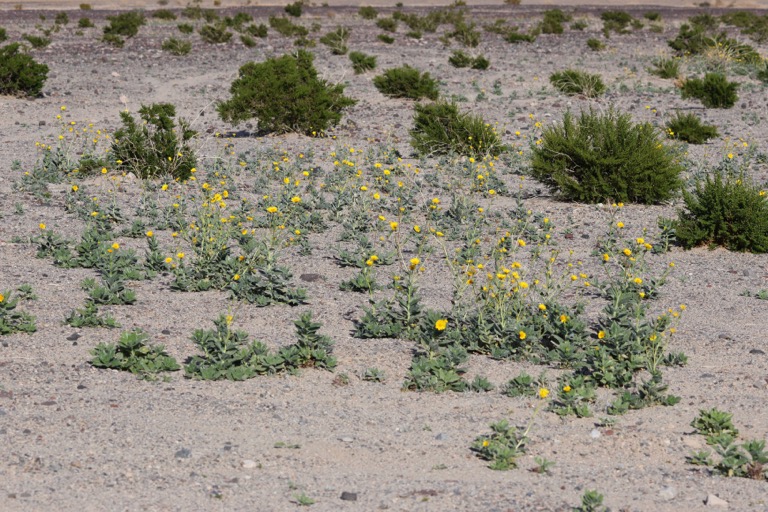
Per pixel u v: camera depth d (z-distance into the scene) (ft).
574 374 31.27
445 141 77.10
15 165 66.54
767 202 52.21
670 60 137.69
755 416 28.32
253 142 80.84
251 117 85.25
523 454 25.48
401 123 92.73
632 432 27.04
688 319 38.04
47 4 265.95
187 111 98.02
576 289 42.39
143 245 47.93
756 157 76.48
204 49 152.66
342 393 29.71
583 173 62.08
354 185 59.41
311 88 85.46
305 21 213.46
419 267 44.21
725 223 50.06
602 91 110.93
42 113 93.56
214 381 30.40
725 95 104.06
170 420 27.02
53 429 26.05
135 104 101.19
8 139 79.25
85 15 221.46
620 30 200.34
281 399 29.07
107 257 43.09
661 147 62.39
